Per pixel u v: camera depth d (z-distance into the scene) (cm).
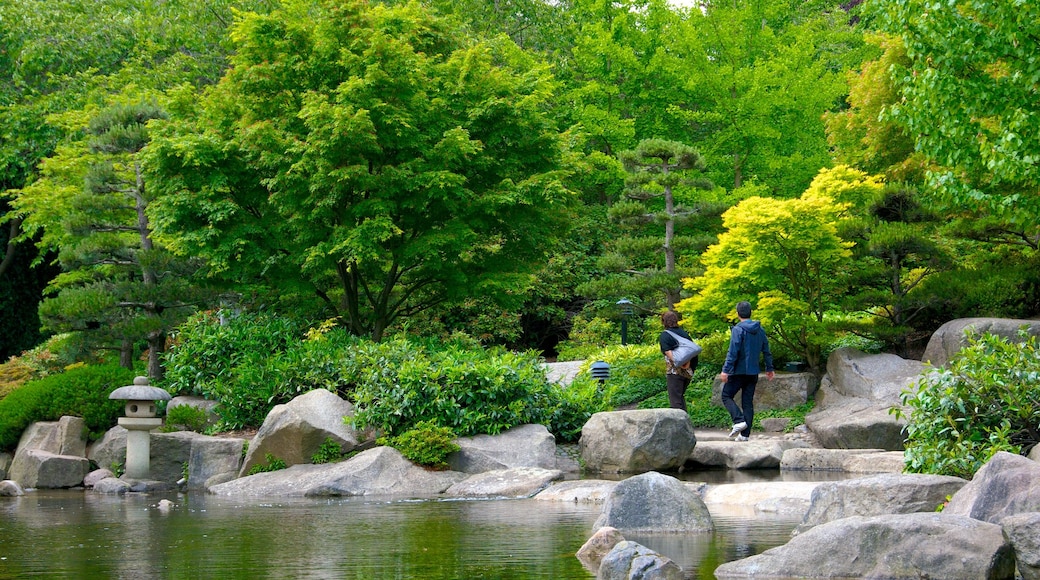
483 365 1234
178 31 2788
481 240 1645
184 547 620
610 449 1129
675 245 2070
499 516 770
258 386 1312
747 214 1448
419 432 1106
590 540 564
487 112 1546
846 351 1466
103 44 2803
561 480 1026
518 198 1516
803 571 482
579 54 2941
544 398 1288
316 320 1761
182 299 1611
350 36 1515
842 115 2066
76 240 1919
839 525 494
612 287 2008
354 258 1440
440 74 1602
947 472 711
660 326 2333
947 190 1177
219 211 1480
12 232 2927
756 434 1413
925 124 1169
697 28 2808
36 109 2661
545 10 3189
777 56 2838
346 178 1407
